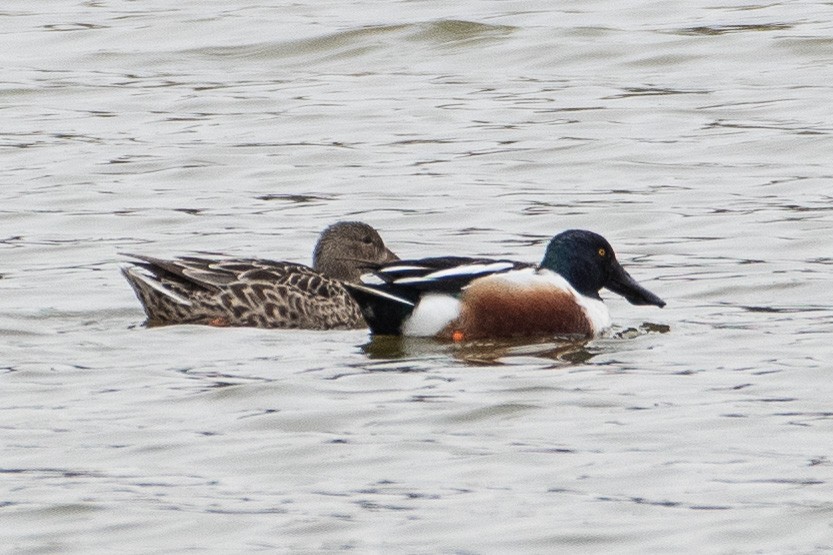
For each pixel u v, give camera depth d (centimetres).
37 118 2698
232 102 2770
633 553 1020
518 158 2409
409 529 1059
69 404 1334
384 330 1606
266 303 1648
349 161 2416
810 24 3136
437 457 1192
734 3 3369
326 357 1502
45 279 1830
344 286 1609
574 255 1625
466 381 1399
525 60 3005
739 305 1688
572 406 1314
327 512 1090
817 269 1816
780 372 1400
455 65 2991
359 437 1241
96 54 3102
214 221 2120
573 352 1520
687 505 1088
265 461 1189
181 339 1572
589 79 2870
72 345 1538
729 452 1188
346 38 3142
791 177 2266
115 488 1138
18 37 3241
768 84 2788
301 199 2231
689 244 1961
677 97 2723
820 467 1149
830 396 1320
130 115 2705
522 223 2089
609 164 2362
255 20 3316
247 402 1334
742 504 1086
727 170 2314
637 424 1259
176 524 1073
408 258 1956
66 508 1101
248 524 1072
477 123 2608
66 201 2216
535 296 1586
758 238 1967
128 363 1466
